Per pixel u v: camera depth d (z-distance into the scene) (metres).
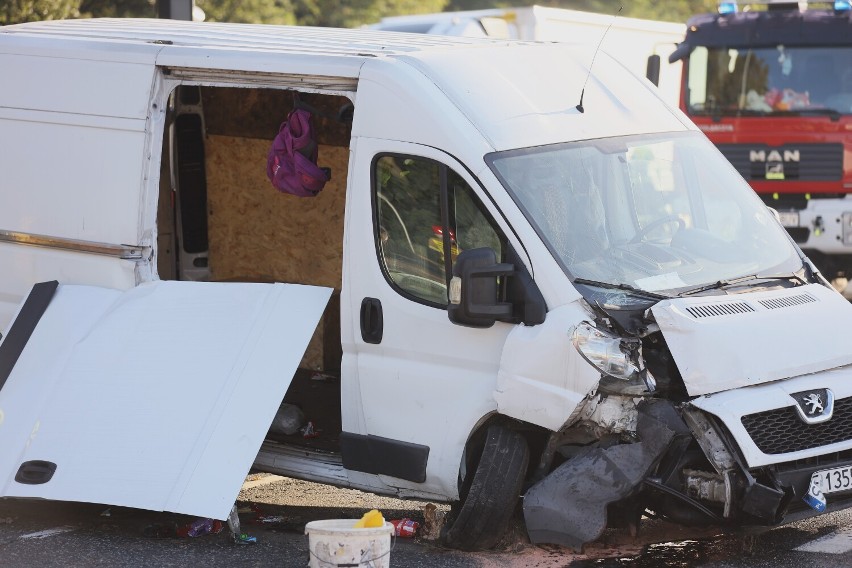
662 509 8.20
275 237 12.82
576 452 8.48
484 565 8.39
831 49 17.91
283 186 10.31
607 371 7.91
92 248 10.03
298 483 10.73
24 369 9.70
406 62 8.98
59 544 8.98
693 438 7.91
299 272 12.76
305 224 12.66
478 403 8.43
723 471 7.79
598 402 7.99
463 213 8.58
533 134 8.85
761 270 8.97
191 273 13.02
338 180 12.44
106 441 9.09
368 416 8.97
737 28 18.22
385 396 8.87
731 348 7.95
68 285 10.12
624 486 7.93
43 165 10.26
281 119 12.49
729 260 8.97
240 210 12.92
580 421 8.13
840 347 8.34
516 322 8.29
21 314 9.98
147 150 9.85
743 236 9.24
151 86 9.84
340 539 7.54
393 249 8.85
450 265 8.60
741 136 18.11
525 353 8.12
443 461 8.60
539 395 8.08
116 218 9.91
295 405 10.98
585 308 8.10
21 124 10.38
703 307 8.18
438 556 8.58
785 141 17.92
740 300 8.38
